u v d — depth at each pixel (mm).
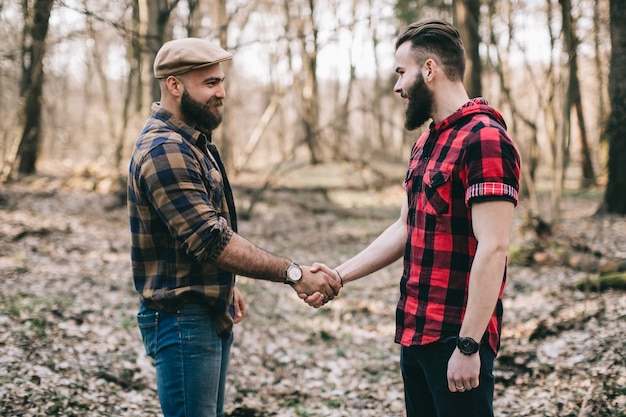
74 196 14031
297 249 10000
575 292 5902
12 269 6473
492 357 2172
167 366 2281
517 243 9008
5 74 11961
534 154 15266
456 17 11258
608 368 3693
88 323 4875
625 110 10867
